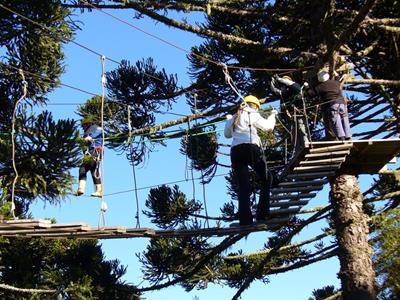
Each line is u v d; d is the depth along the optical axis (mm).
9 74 11297
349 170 10156
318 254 12547
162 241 13141
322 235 12312
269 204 9539
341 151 9344
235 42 10539
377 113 11414
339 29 10320
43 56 11266
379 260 11617
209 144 12938
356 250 9758
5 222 8516
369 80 10281
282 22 10867
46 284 11758
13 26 11039
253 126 9438
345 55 10531
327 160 9516
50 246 12906
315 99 10594
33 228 8617
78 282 11484
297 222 12086
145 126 12430
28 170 10375
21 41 11141
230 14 11602
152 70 12320
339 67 10305
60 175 10375
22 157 10242
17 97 11383
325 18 9555
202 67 12039
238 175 9328
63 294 11406
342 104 9766
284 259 13867
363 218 10000
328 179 10352
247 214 9172
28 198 11617
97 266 12758
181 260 13102
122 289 12719
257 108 9695
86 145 10281
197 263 13195
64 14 11016
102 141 9625
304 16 10859
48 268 12422
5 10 10781
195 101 11484
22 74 10195
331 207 10227
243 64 11766
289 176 9883
